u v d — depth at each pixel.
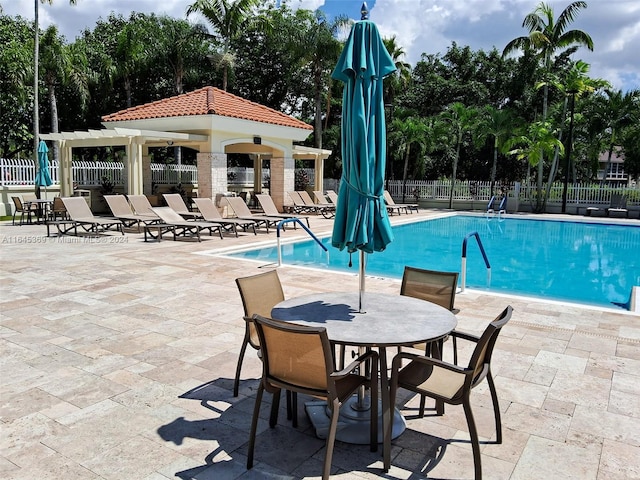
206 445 3.29
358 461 3.15
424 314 3.76
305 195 21.64
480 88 34.34
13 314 6.19
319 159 24.02
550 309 6.72
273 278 4.52
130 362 4.68
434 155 34.03
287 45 28.92
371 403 3.26
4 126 27.98
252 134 19.09
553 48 25.14
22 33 27.84
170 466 3.04
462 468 3.08
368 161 3.64
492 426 3.59
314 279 8.49
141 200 15.16
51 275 8.54
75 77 26.02
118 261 9.95
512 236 17.55
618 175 47.91
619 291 9.55
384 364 3.15
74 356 4.82
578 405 3.91
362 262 3.80
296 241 14.09
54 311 6.34
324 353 2.87
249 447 3.04
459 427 3.59
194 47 29.69
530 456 3.20
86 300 6.90
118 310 6.42
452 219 22.67
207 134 17.66
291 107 37.12
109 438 3.35
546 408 3.86
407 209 25.06
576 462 3.13
